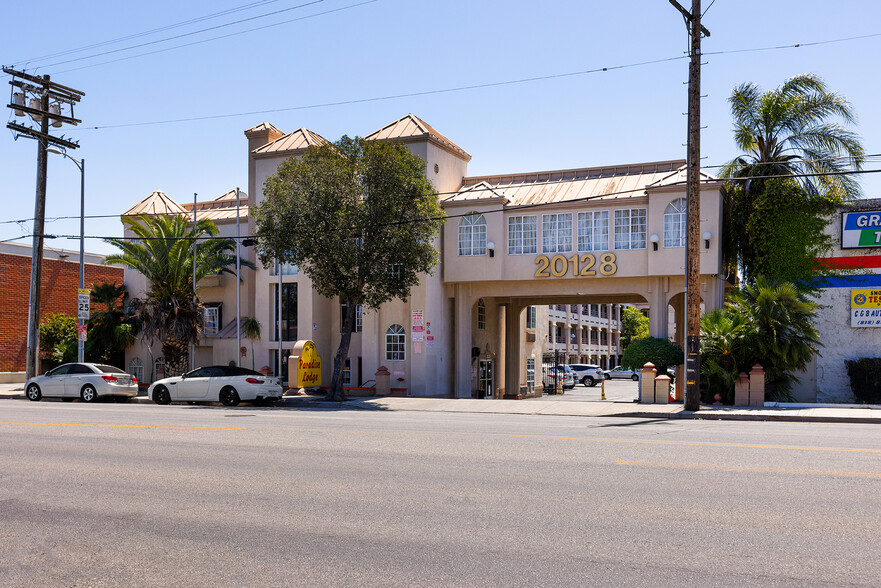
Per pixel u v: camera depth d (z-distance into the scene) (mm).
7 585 5758
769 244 26938
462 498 8195
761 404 22750
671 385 28516
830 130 26797
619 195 29750
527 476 9320
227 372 25547
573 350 70250
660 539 6590
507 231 31219
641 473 9414
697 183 21516
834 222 26438
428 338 31219
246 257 35375
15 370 39344
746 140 27406
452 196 32375
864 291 25875
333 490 8719
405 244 25922
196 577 5836
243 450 11828
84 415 18641
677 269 27938
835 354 26094
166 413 19641
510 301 39000
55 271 42312
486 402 25906
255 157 33500
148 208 37812
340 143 26484
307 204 25766
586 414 21953
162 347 33625
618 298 36750
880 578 5586
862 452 11008
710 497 8078
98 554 6465
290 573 5875
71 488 9078
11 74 29219
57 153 29703
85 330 29828
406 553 6305
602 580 5586
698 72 21344
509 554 6230
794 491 8336
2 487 9180
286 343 33125
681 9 21000
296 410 22328
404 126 32625
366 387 31781
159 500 8383
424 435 13469
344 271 26734
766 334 23734
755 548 6312
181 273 31547
